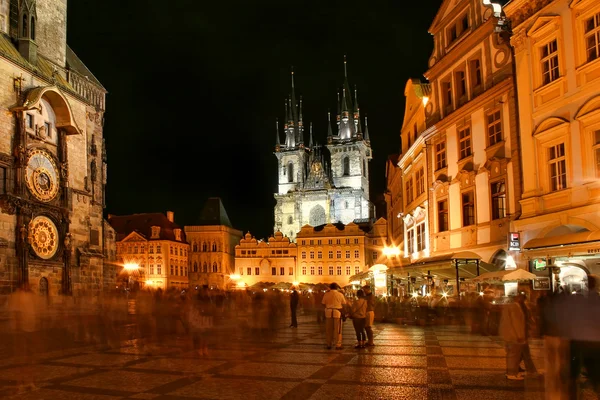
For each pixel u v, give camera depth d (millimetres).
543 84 27453
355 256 140250
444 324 32594
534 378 13297
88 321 36469
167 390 12500
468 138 34969
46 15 51312
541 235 26703
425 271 35312
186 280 143875
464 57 35844
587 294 9844
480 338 24125
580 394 11352
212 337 25688
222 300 33531
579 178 24812
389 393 11914
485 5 33812
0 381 13797
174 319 30094
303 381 13484
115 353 19547
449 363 16156
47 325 33406
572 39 25438
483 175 32938
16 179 41656
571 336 9547
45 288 44094
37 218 43656
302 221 169125
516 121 29781
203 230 149500
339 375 14320
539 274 27156
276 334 27500
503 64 31672
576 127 25047
